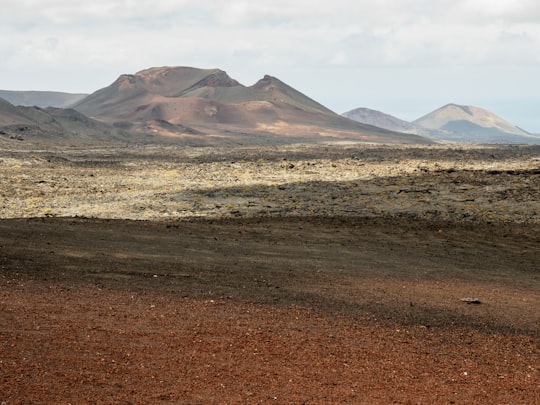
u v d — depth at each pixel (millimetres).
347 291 16531
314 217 31875
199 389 9711
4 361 10188
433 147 143875
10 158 75375
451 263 22000
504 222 30719
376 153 109188
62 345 11102
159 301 14391
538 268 21812
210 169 65750
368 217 31953
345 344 12148
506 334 13391
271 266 19469
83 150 122625
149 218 31562
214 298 14977
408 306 15250
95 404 8984
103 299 14258
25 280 15500
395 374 10781
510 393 10234
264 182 49469
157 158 95375
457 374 10938
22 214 33188
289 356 11336
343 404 9477
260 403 9344
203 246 22453
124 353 10953
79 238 22062
